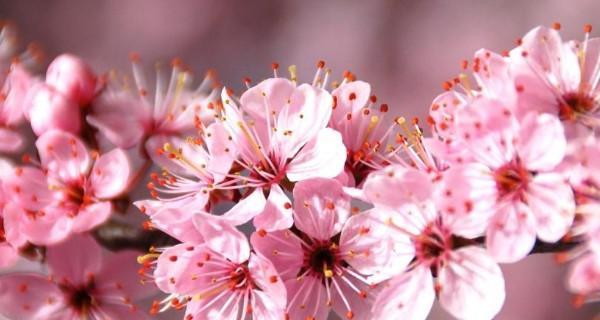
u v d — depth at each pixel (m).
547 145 0.38
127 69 0.75
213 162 0.39
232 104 0.40
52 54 0.75
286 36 0.77
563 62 0.39
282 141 0.40
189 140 0.40
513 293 0.62
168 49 0.76
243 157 0.40
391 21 0.76
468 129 0.38
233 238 0.39
